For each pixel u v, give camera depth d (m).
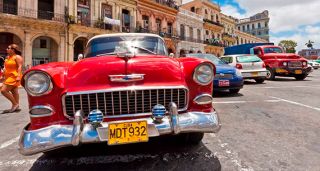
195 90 2.61
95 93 2.32
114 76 2.38
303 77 12.19
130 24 26.55
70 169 2.52
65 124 2.31
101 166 2.56
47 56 20.31
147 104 2.43
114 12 24.70
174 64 2.66
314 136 3.37
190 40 35.47
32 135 2.19
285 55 11.98
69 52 20.61
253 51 13.54
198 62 2.65
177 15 33.44
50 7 20.22
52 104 2.34
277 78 13.62
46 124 2.30
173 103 2.38
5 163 2.70
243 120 4.32
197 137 3.04
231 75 6.95
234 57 10.66
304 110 5.07
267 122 4.16
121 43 3.79
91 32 22.19
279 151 2.84
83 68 2.48
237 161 2.59
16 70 5.58
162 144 3.13
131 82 2.40
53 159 2.79
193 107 2.57
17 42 18.30
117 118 2.35
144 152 2.89
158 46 3.87
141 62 2.54
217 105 5.75
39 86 2.31
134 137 2.24
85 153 2.92
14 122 4.63
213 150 2.92
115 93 2.35
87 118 2.31
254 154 2.77
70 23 20.27
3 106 6.56
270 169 2.38
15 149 3.15
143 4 28.02
